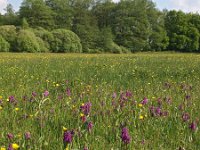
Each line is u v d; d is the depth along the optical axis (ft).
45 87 37.06
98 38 336.90
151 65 77.15
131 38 364.58
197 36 388.98
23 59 106.22
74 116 22.56
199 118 23.50
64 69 61.26
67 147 16.61
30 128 20.56
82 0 390.01
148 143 18.78
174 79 46.62
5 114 23.24
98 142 18.53
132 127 21.16
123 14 371.97
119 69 63.21
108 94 30.37
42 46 292.61
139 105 24.30
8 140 18.06
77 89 34.96
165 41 383.65
